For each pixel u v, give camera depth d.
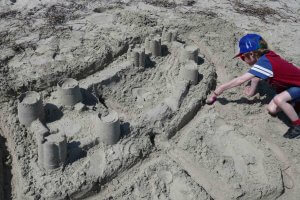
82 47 2.64
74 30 2.86
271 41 3.08
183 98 2.30
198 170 1.98
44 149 1.77
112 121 1.91
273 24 3.36
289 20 3.47
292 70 2.11
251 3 3.70
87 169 1.85
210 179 1.94
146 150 2.01
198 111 2.32
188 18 3.16
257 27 3.26
